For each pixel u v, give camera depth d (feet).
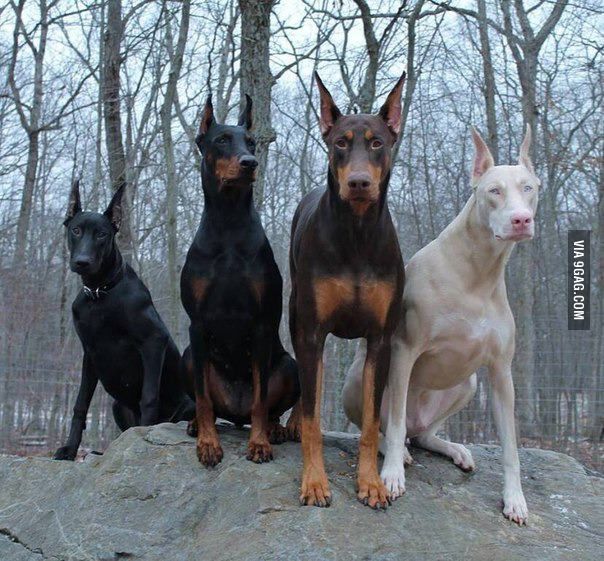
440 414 6.61
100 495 6.10
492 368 6.02
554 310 19.25
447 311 5.82
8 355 13.83
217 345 6.57
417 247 21.84
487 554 5.16
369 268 5.60
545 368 12.57
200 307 6.33
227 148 6.34
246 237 6.36
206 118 6.68
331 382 13.21
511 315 6.06
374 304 5.64
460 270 5.84
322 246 5.63
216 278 6.29
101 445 14.32
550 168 18.65
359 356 6.48
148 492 6.01
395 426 5.82
